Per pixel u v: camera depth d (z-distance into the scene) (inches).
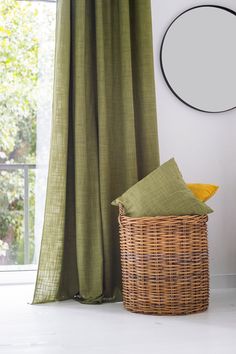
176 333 82.0
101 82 110.2
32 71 128.8
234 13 123.3
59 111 108.1
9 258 127.9
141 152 114.0
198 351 72.7
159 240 95.1
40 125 119.4
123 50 111.5
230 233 122.3
